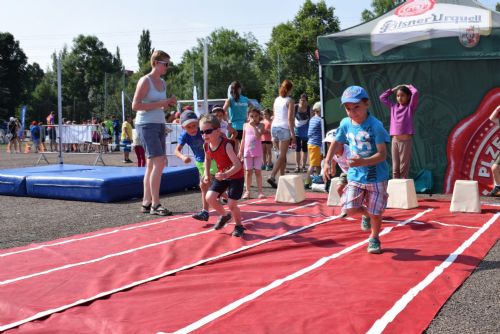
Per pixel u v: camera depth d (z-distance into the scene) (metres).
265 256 5.24
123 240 6.02
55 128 25.50
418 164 9.61
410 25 9.41
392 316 3.51
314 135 10.74
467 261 4.89
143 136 7.83
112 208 8.49
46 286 4.34
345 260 4.97
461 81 9.20
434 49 9.16
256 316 3.54
